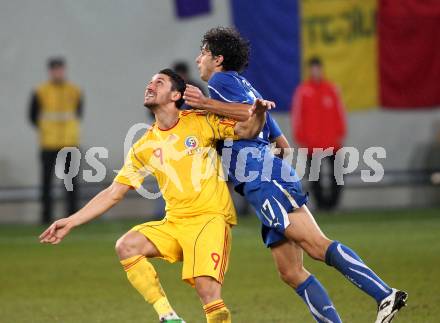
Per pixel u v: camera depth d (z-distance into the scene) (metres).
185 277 14.66
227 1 37.56
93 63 37.59
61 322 18.72
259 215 15.48
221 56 15.91
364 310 19.06
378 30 38.12
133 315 19.31
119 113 37.72
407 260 26.09
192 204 14.99
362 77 38.31
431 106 38.53
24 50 37.34
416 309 18.86
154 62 37.75
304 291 15.41
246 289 22.20
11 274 25.50
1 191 37.66
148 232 15.03
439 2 38.19
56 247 31.22
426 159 39.22
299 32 37.66
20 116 37.44
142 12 37.62
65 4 37.47
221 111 14.87
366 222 35.44
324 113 36.62
